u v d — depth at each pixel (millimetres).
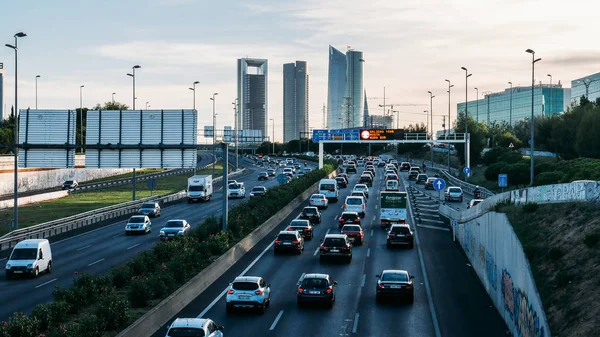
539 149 141875
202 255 41219
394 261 46656
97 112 45781
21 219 75625
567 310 22422
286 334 27484
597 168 55344
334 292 36188
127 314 27625
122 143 45594
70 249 52156
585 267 24500
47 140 45438
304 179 97312
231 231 51438
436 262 46344
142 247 52594
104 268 42969
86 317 24844
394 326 29172
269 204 67562
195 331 22000
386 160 190625
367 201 89438
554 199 34031
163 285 31922
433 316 31156
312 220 67938
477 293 36594
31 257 40500
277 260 46781
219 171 164625
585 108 100188
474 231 44125
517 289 27500
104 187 122500
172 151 45594
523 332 25797
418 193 98062
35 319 25094
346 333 27844
